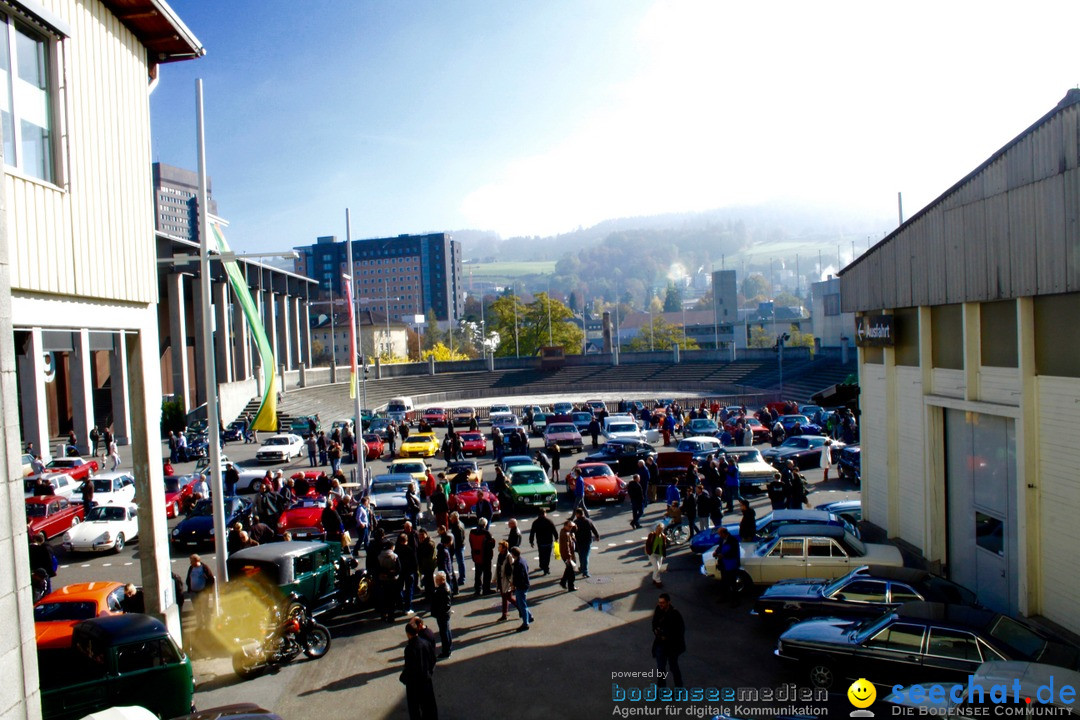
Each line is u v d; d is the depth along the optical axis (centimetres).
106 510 2377
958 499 1798
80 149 1223
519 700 1197
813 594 1390
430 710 1073
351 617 1633
